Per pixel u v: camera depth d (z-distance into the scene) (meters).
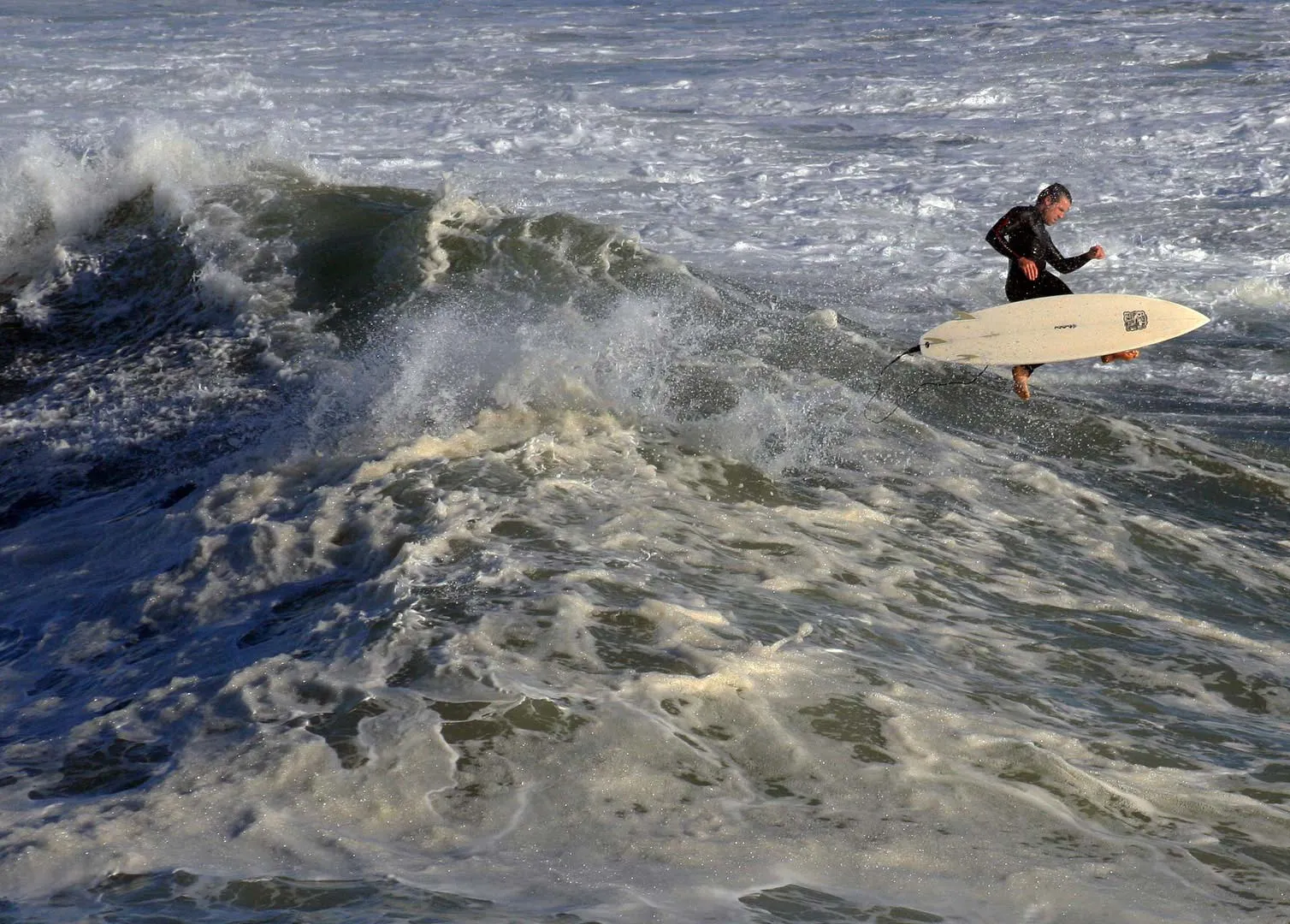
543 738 14.41
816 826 13.18
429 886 11.73
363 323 33.66
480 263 36.03
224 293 36.25
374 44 111.88
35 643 19.64
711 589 19.16
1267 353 35.66
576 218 38.09
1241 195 52.56
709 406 27.83
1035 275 30.81
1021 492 26.12
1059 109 73.25
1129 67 86.12
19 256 41.66
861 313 38.88
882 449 27.30
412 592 18.06
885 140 66.50
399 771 13.81
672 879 12.02
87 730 15.44
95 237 41.88
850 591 20.06
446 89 85.94
